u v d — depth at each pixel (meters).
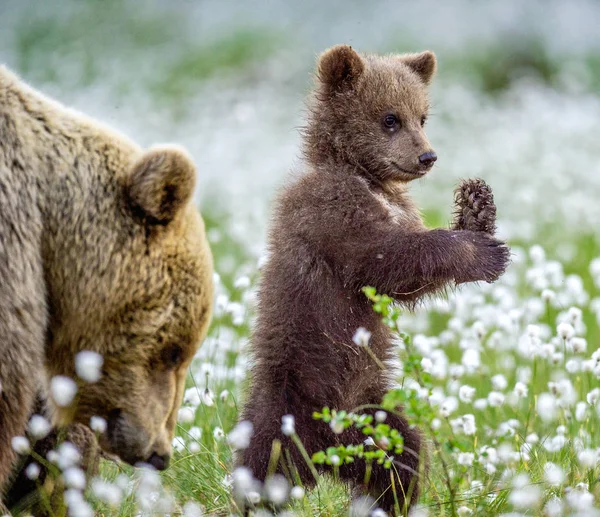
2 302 8.68
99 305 9.16
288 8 44.78
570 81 33.16
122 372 9.37
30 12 39.00
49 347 9.37
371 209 10.92
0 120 9.02
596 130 29.12
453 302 14.76
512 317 12.48
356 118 11.40
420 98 11.66
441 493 10.54
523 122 29.98
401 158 11.29
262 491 10.18
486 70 39.00
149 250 9.16
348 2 45.19
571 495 9.32
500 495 9.88
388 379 11.20
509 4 43.00
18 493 10.17
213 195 24.61
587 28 42.78
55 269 9.15
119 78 34.47
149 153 9.04
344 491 10.73
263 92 32.94
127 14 40.78
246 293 14.30
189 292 9.38
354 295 10.85
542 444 11.12
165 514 9.78
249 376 11.12
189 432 11.33
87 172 9.20
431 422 9.34
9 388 8.71
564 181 22.83
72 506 9.21
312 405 10.63
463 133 28.92
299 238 10.93
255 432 10.46
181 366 9.66
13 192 8.88
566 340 12.14
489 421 12.70
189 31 41.34
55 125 9.28
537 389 13.84
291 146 26.61
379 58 12.28
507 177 24.58
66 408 9.52
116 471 11.20
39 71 33.91
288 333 10.77
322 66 11.60
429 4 44.38
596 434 11.70
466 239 10.66
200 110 31.69
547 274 15.31
